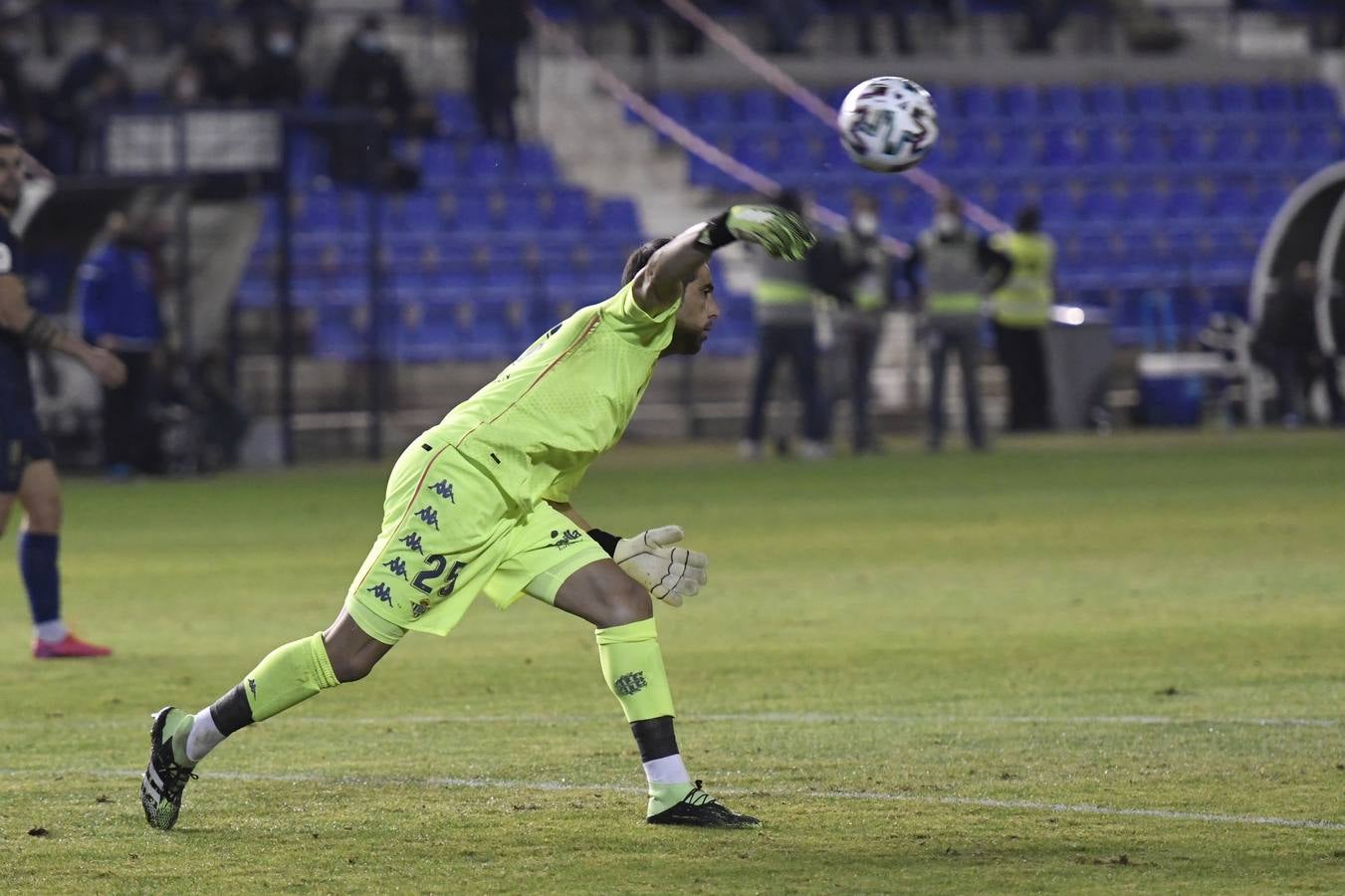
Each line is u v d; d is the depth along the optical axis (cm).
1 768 2359
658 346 2009
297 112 8838
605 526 5656
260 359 10131
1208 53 14962
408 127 10644
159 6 12594
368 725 2641
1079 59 14038
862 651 3291
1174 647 3262
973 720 2608
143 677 3148
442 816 2036
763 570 4591
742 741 2470
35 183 8038
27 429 3316
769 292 8750
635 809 2059
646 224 11969
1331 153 13738
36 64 12100
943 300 8962
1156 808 2028
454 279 10969
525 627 3750
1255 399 10938
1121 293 11669
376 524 6059
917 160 2038
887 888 1703
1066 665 3092
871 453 9081
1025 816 1998
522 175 11956
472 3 11681
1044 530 5447
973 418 9069
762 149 12750
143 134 8562
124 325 7994
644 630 1991
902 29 13675
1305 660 3097
